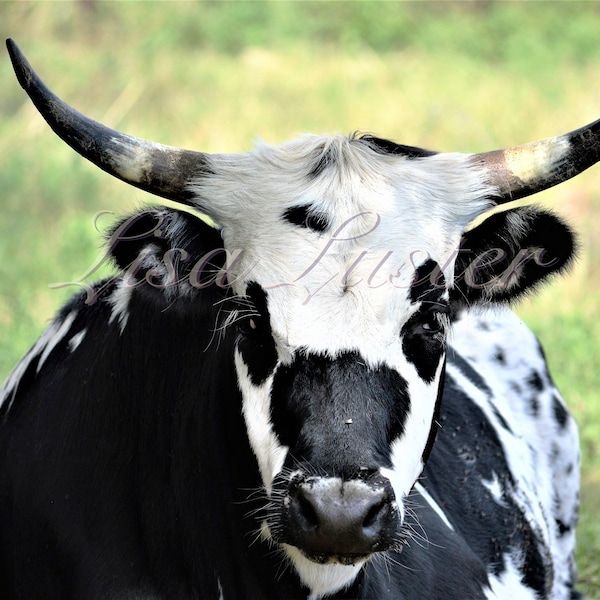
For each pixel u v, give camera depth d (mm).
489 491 14812
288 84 50156
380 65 56375
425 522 13000
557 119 43312
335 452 10234
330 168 11461
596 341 25516
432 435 11625
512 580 14453
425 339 11180
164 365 12062
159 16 59688
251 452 11117
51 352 13203
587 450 21781
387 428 10602
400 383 10828
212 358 11727
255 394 11008
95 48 53281
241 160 11688
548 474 16797
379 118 44062
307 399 10547
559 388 23312
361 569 11859
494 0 69438
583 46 61031
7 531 12430
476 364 16422
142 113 44531
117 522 11836
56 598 11906
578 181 34969
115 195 34094
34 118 39531
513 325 17156
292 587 11727
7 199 33406
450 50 62281
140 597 11609
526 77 53625
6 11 51219
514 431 16047
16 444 12664
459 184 11727
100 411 12227
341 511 9914
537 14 64875
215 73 51281
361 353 10648
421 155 11914
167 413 11969
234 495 11609
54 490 12086
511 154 11984
